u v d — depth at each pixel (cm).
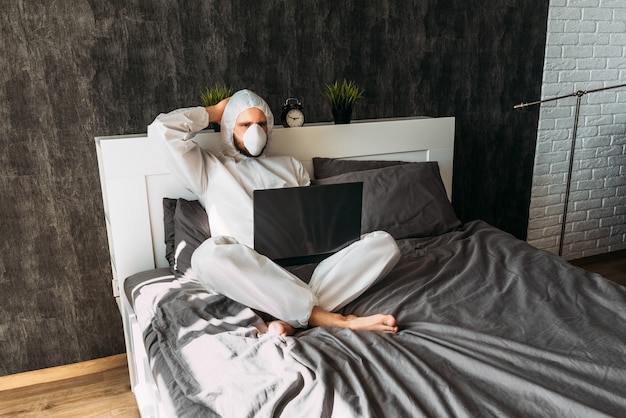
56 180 214
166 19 215
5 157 204
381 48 256
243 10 226
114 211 200
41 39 199
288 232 169
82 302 229
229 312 154
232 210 192
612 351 127
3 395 217
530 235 325
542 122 307
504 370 115
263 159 209
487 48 279
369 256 166
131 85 216
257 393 112
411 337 138
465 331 136
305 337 139
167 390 124
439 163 262
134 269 208
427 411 104
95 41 207
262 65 235
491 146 297
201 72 226
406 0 254
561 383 113
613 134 329
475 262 186
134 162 199
